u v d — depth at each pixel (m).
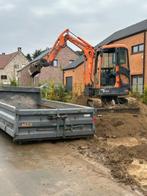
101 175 6.55
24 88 13.72
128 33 28.25
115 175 6.54
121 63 14.98
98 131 10.97
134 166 7.15
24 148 8.80
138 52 26.73
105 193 5.61
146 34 25.56
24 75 33.91
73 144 9.31
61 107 11.74
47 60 16.75
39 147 8.93
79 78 35.81
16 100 13.59
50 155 8.09
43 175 6.53
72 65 38.50
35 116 9.08
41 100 13.77
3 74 65.94
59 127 9.43
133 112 14.59
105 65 15.19
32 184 6.01
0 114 10.44
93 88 15.52
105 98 15.41
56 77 48.31
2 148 8.77
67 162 7.46
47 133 9.26
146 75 25.47
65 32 16.55
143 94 21.64
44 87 21.83
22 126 8.92
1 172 6.69
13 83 29.03
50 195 5.49
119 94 14.97
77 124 9.66
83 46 16.08
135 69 27.16
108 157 7.86
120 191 5.71
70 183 6.08
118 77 14.93
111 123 11.80
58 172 6.73
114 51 15.03
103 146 9.07
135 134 11.07
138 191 5.73
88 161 7.55
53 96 20.75
